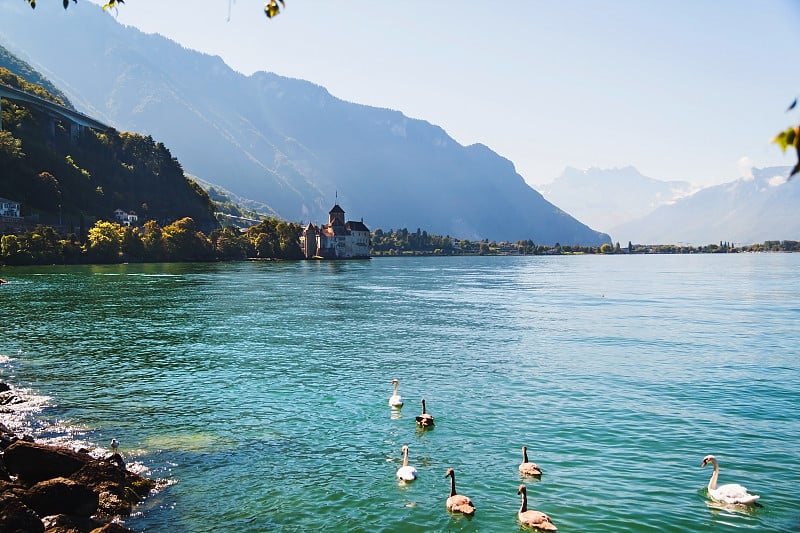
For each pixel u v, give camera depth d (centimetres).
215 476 3161
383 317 9638
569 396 4759
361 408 4406
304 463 3356
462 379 5316
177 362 5925
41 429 3806
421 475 3212
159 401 4522
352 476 3192
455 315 9988
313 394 4778
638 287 16712
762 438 3816
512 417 4216
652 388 5016
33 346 6562
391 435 3834
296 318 9338
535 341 7381
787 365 5922
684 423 4097
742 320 9419
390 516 2759
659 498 2978
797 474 3278
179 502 2850
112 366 5678
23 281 14662
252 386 5016
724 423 4103
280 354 6412
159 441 3659
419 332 8069
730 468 3347
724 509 2872
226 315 9525
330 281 17862
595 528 2681
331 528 2642
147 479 3050
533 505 2889
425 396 4747
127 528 2580
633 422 4109
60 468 2869
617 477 3216
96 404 4403
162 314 9406
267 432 3859
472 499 2939
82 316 8944
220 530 2600
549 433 3888
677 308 11181
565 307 11306
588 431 3928
